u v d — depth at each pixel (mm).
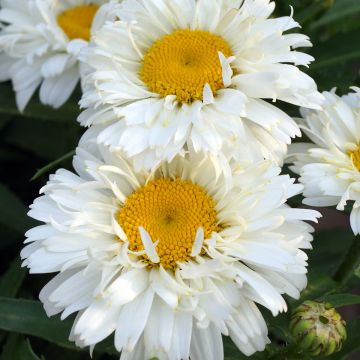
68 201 429
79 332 411
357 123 456
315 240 531
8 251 547
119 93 437
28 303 442
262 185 426
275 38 440
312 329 415
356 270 461
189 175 442
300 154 456
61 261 420
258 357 437
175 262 427
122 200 435
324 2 511
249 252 418
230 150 430
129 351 409
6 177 568
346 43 524
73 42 502
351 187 442
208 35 455
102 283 411
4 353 452
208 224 433
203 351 417
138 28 455
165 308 416
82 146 448
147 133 432
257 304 446
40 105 532
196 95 442
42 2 517
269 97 434
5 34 531
